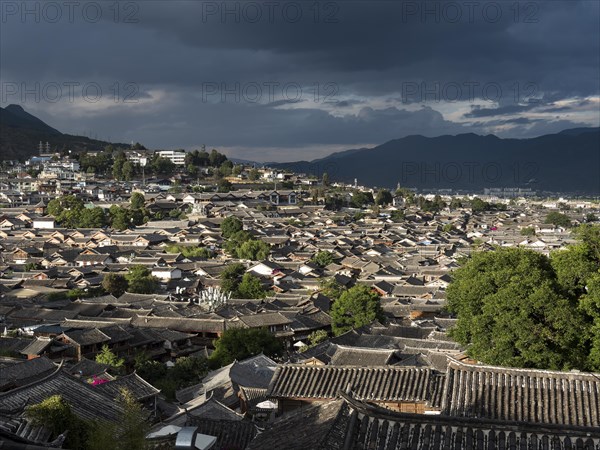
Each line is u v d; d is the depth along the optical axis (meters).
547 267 38.72
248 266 118.06
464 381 23.44
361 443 17.39
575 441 16.98
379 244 152.25
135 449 23.78
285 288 102.88
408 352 50.41
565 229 190.50
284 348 67.88
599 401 22.03
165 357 66.50
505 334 34.69
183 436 15.17
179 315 74.81
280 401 30.70
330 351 51.97
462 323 39.06
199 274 111.19
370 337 58.94
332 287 98.00
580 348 34.28
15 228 158.12
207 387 46.50
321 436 17.50
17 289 96.12
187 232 149.25
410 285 102.12
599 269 35.16
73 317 74.38
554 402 22.23
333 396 29.83
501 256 39.28
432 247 147.25
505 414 21.97
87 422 25.42
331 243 146.88
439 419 17.64
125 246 135.62
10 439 15.95
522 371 23.38
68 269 111.94
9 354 57.47
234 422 30.41
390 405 29.59
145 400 36.56
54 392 30.47
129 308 80.50
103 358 56.06
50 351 59.00
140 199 178.12
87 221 161.00
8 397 29.33
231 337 58.38
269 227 165.25
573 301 36.16
